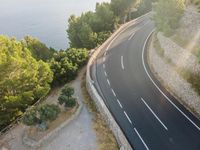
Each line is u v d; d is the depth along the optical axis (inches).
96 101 1625.2
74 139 1422.2
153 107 1454.2
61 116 1593.3
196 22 1708.9
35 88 1750.7
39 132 1488.7
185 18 1822.1
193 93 1374.3
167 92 1558.8
